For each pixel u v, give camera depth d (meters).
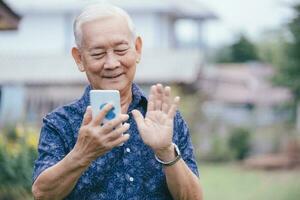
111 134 2.95
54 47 36.06
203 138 27.94
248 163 25.78
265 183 21.33
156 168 3.33
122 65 3.24
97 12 3.24
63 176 3.06
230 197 18.27
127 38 3.24
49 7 35.47
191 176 3.24
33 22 36.09
